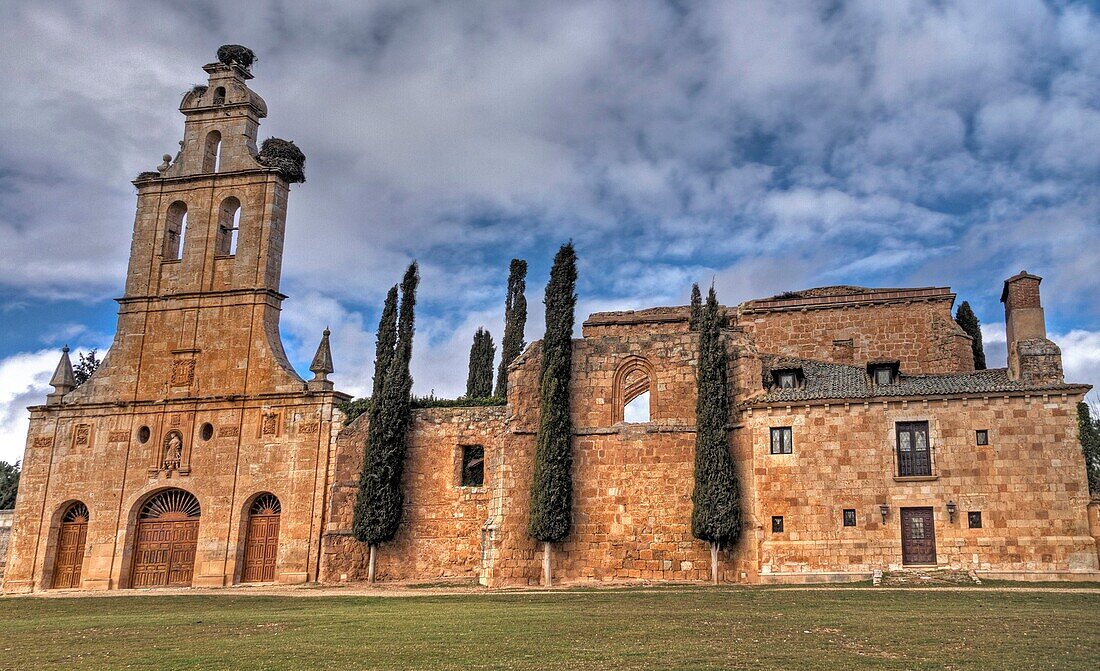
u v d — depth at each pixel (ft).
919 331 187.21
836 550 140.05
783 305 194.90
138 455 193.26
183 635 95.14
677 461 160.25
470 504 176.96
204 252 201.05
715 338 156.35
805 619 91.45
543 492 159.53
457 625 94.43
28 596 175.01
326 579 174.91
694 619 94.17
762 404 148.66
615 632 85.76
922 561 136.77
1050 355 139.74
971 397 138.72
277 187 201.87
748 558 146.10
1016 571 131.75
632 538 158.81
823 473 143.13
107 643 91.25
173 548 188.65
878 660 68.33
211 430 190.80
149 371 197.57
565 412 163.43
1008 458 135.64
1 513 208.03
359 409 186.09
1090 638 76.28
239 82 211.00
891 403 142.00
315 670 69.31
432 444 181.37
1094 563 129.59
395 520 175.01
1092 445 149.69
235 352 193.26
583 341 169.58
